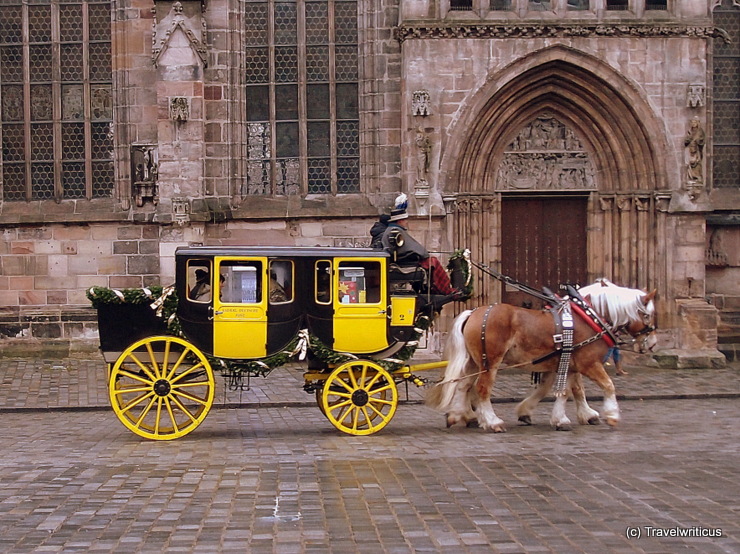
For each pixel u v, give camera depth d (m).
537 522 11.63
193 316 17.36
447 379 18.12
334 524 11.58
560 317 18.16
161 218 28.50
